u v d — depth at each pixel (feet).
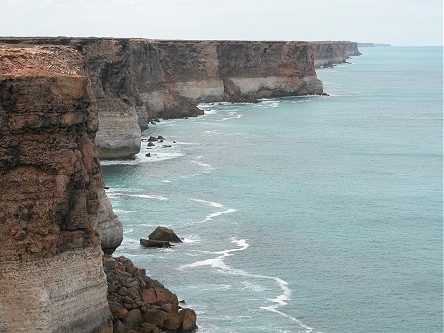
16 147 162.40
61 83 164.86
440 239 290.76
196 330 200.34
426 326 211.61
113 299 187.32
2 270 160.35
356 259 265.95
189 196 349.41
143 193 350.02
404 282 244.01
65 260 166.20
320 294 231.91
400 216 326.44
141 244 268.41
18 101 161.38
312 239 288.71
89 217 172.35
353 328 209.46
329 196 362.94
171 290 230.07
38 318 161.07
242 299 225.35
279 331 205.05
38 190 162.91
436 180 406.41
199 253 265.13
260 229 299.58
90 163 176.86
